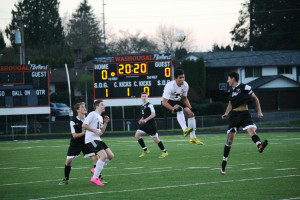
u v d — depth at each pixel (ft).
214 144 86.89
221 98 237.25
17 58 293.84
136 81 131.85
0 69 139.33
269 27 315.99
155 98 131.64
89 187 40.06
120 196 34.86
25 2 345.10
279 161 54.08
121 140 111.34
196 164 54.39
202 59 216.54
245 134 119.96
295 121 157.17
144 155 68.39
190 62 215.72
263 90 235.61
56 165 59.93
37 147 96.89
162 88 131.34
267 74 249.75
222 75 250.37
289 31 295.07
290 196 32.58
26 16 345.31
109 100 132.67
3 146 105.19
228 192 34.91
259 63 247.29
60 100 196.54
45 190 39.29
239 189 36.06
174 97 48.78
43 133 145.79
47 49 334.65
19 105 140.05
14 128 152.15
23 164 62.69
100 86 132.67
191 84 214.90
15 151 87.71
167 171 48.78
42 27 343.87
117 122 153.48
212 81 247.70
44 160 67.31
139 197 34.17
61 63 269.23
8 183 44.47
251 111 210.18
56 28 347.15
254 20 327.26
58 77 221.87
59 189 39.60
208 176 43.83
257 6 318.45
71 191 38.19
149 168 52.31
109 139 116.78
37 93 140.36
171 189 37.22
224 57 255.50
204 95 216.33
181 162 57.26
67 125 151.94
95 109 43.09
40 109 140.56
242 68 247.09
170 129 147.74
